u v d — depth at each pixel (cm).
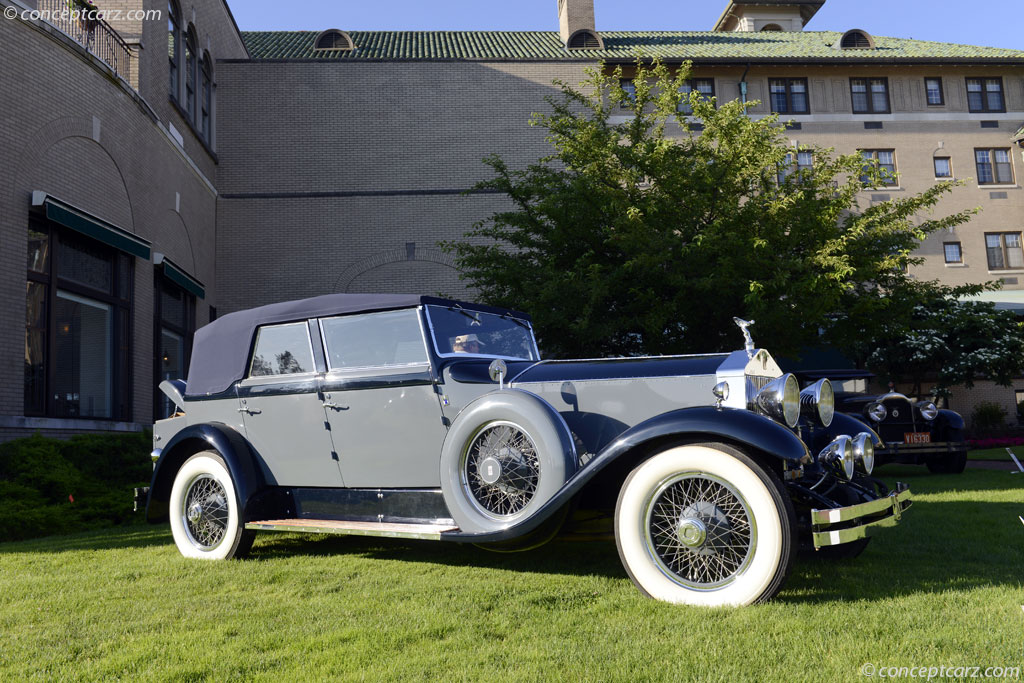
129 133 1230
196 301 1617
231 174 1878
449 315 470
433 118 1942
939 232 2502
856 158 1164
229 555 480
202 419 528
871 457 386
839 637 277
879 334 1202
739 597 326
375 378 452
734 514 336
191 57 1703
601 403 411
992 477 984
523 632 296
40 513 684
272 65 1920
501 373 411
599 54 2275
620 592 363
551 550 497
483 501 404
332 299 482
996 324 1858
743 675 243
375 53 2241
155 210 1348
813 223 1090
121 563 481
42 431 938
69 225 989
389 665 261
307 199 1886
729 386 386
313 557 486
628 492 354
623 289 1114
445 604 345
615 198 1138
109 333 1151
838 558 439
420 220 1898
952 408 2402
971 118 2555
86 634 312
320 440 472
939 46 2714
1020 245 2517
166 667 266
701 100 1273
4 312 891
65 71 1034
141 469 954
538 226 1241
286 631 309
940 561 428
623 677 244
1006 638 270
